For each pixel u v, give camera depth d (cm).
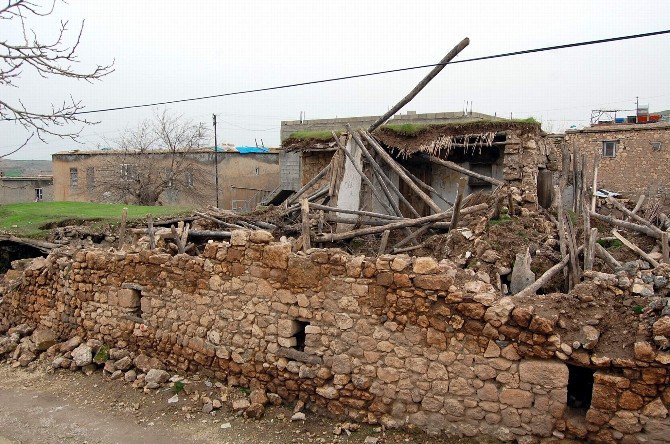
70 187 3366
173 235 966
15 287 930
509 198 1000
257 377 641
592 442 464
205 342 684
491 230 884
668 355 433
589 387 506
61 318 851
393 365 548
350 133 1253
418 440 526
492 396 500
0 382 738
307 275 599
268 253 629
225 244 670
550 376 476
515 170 1122
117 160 3181
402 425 542
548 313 487
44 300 878
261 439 555
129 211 1778
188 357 701
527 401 486
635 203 1591
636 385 447
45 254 1315
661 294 496
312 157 1534
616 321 477
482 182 1416
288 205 1316
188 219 1478
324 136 1464
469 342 510
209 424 591
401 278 540
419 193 1073
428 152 1219
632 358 449
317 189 1450
